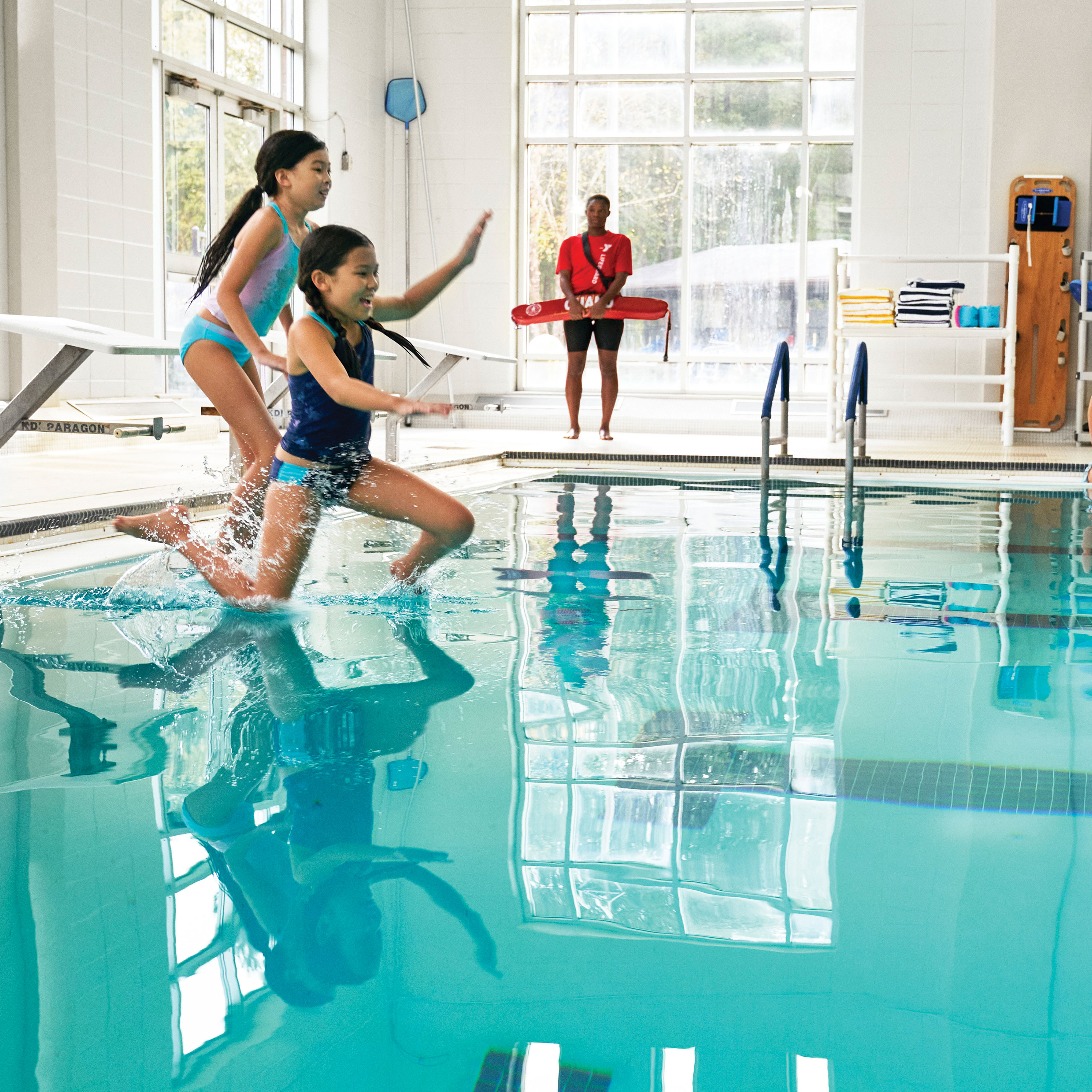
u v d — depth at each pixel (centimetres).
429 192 1016
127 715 194
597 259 817
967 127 940
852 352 978
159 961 113
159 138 753
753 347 1015
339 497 296
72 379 661
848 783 165
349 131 951
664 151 1010
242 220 311
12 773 165
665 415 991
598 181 1020
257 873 133
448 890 129
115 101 691
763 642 251
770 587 317
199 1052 99
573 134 1019
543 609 284
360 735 184
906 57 942
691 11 993
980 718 196
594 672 224
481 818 150
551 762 172
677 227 1015
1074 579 331
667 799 157
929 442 841
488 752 176
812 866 137
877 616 279
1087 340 911
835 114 987
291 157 301
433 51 1004
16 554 349
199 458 591
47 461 558
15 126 631
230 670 223
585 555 369
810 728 190
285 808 152
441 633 257
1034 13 891
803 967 113
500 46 995
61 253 652
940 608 289
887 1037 102
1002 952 117
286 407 669
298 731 185
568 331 827
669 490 570
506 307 1015
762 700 206
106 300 693
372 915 123
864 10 947
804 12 979
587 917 123
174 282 779
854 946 118
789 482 608
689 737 184
